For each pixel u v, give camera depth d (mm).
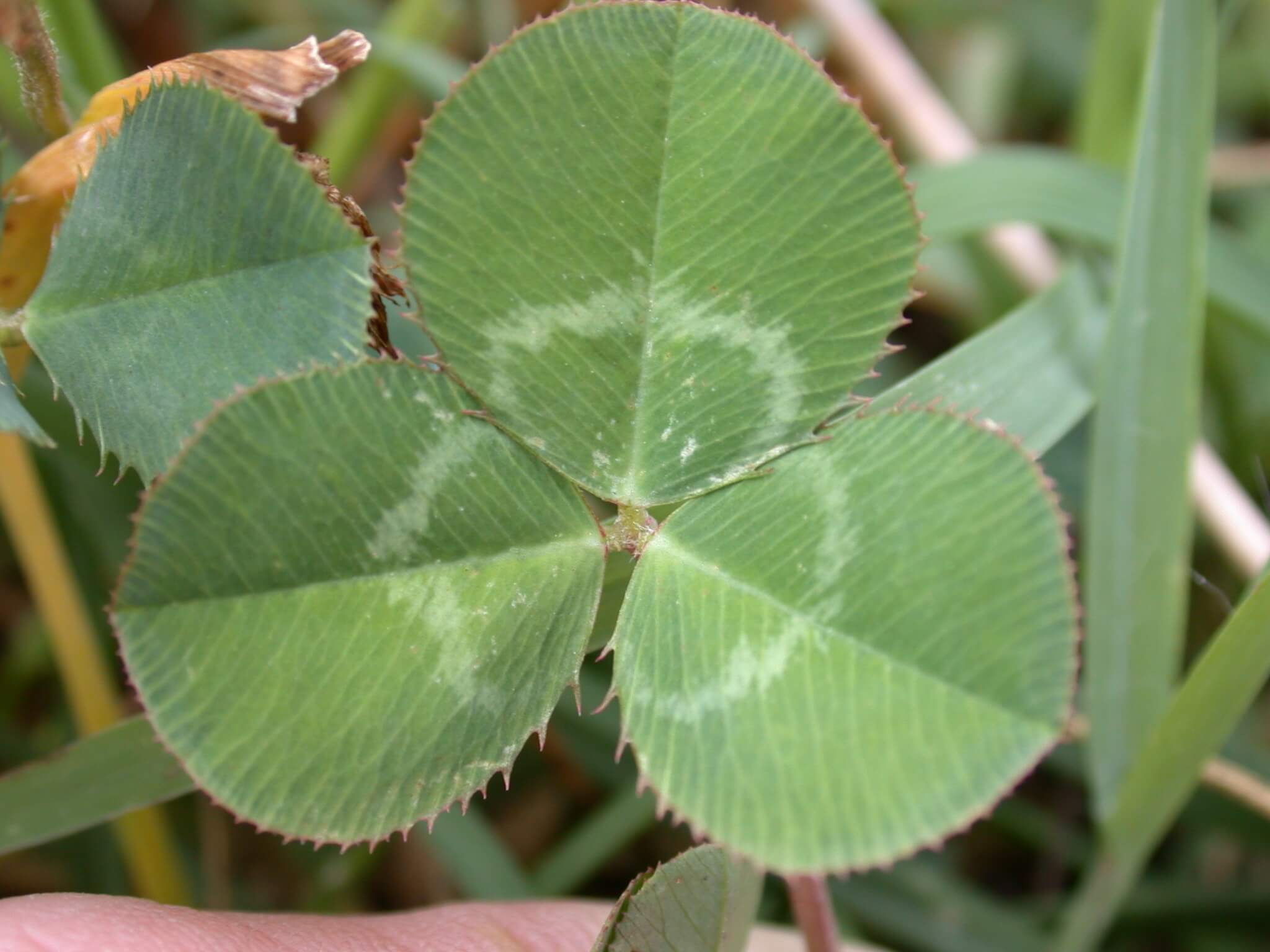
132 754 121
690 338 103
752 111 101
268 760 97
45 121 114
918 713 94
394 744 99
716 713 97
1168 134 136
